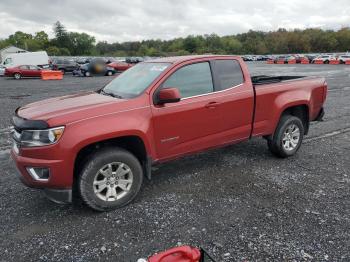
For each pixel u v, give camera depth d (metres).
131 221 3.75
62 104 4.04
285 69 34.25
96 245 3.31
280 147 5.59
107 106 3.85
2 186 4.75
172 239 3.39
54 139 3.49
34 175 3.61
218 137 4.83
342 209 3.98
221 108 4.73
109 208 3.95
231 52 122.81
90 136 3.62
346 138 7.23
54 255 3.16
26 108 4.11
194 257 2.10
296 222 3.69
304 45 120.06
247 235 3.44
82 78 29.23
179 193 4.46
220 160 5.73
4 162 5.79
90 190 3.77
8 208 4.09
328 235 3.43
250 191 4.50
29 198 4.37
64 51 123.56
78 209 4.05
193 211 3.96
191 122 4.46
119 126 3.81
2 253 3.19
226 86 4.86
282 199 4.25
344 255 3.11
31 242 3.37
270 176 5.02
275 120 5.42
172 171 5.25
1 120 9.35
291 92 5.57
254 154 6.07
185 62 4.52
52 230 3.59
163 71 4.35
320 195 4.37
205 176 5.03
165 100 4.03
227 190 4.54
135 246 3.29
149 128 4.08
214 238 3.40
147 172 4.23
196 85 4.57
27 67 29.34
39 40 132.25
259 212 3.92
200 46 121.94
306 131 6.13
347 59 46.47
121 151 3.93
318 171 5.23
